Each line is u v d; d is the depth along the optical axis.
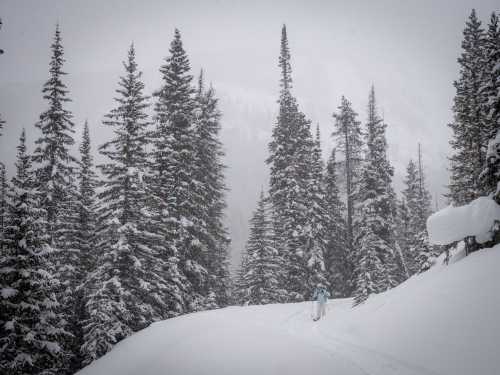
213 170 28.41
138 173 18.64
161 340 11.46
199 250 24.06
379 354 8.38
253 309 18.78
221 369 7.59
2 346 12.96
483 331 6.99
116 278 17.31
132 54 20.23
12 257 13.36
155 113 23.45
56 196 22.50
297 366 7.38
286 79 35.56
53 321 14.92
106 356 13.11
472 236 11.46
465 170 23.47
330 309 18.06
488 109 13.45
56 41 23.59
